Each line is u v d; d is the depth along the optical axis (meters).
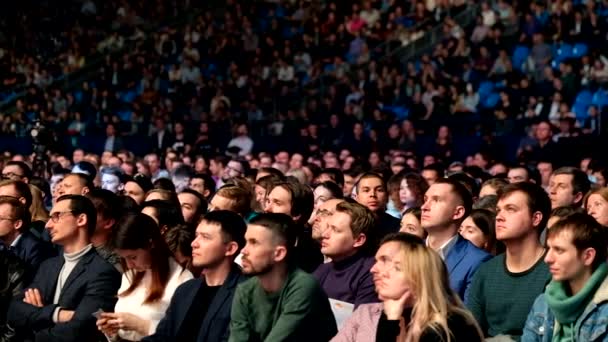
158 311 9.42
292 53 34.78
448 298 7.16
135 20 38.81
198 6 39.66
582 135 22.12
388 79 30.61
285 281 8.33
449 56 30.62
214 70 35.53
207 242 8.92
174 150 24.72
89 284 9.98
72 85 36.03
